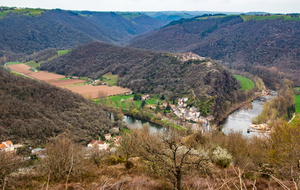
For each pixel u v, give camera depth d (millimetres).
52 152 30719
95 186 24969
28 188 25594
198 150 28703
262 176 29203
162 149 24500
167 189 24734
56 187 24938
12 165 27766
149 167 28438
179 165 22594
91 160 38000
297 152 25219
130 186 24828
